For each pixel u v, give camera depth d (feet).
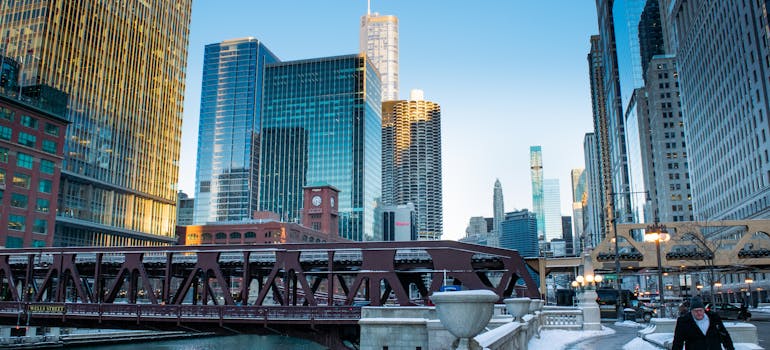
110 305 169.48
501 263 194.90
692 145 474.08
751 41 336.29
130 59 539.29
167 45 603.26
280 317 156.66
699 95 447.01
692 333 33.14
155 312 165.89
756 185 335.47
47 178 353.31
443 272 166.61
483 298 44.11
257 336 324.80
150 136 555.69
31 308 176.35
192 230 613.52
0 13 456.45
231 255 199.41
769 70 313.32
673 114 613.93
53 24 452.35
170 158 585.63
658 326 91.81
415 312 143.43
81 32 481.05
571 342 93.04
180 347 262.67
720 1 390.01
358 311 151.84
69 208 443.32
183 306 164.25
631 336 106.73
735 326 78.48
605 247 219.20
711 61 413.39
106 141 492.95
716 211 411.54
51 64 446.19
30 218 337.52
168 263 180.34
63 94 378.12
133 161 524.93
